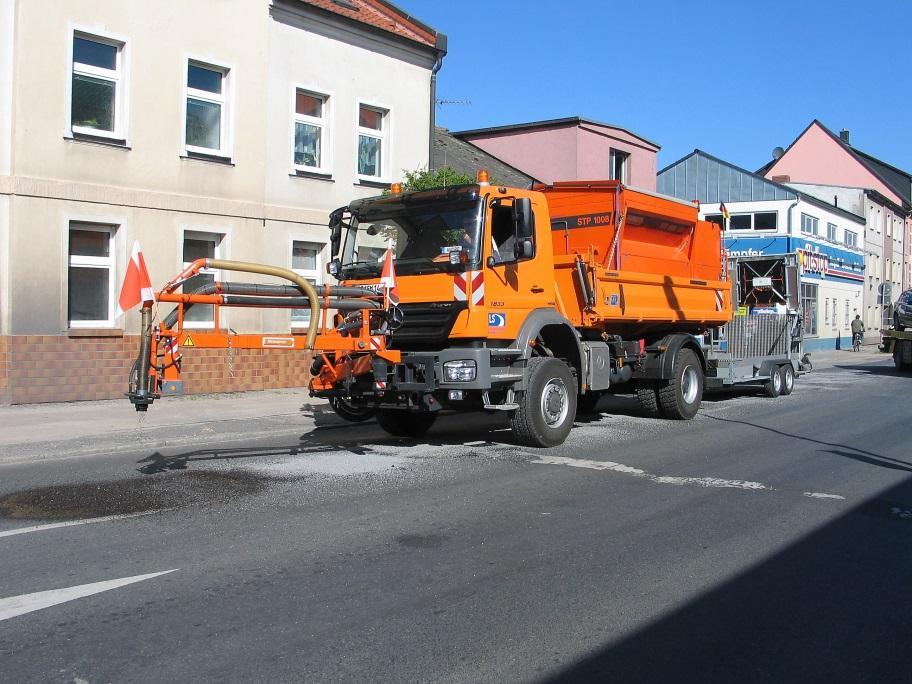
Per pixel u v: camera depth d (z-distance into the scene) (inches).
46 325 506.9
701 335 557.9
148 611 178.7
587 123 1042.7
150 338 285.3
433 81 756.0
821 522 259.9
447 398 366.6
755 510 273.7
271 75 625.6
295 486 304.2
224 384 597.6
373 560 215.5
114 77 543.2
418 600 186.9
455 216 367.9
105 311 542.3
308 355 645.9
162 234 562.3
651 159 1156.5
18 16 491.2
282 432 445.4
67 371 515.5
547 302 404.5
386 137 722.8
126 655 156.6
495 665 154.2
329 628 170.4
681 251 523.2
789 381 682.2
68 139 514.9
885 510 276.7
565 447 396.5
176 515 260.4
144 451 385.4
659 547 230.1
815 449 398.9
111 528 244.7
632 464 352.2
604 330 458.6
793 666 156.0
